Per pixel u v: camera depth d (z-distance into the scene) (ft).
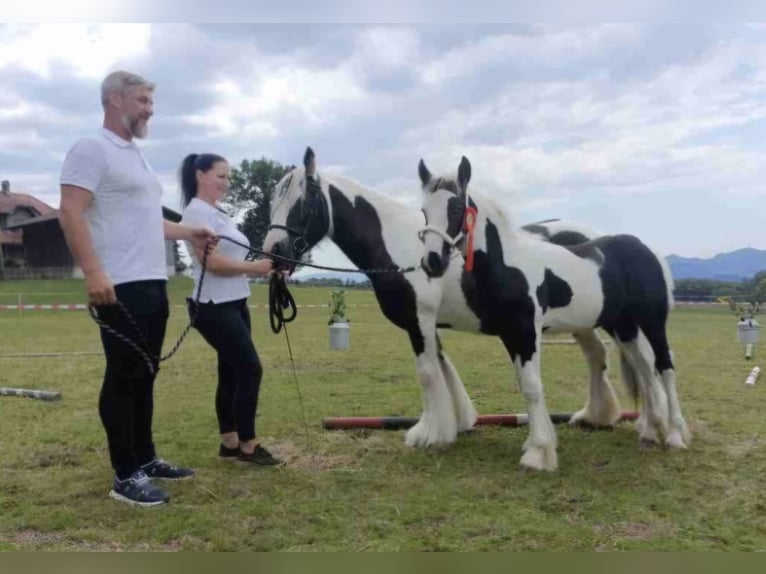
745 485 12.64
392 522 10.77
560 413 18.16
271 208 14.80
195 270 13.12
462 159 12.71
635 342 15.56
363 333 44.65
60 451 14.97
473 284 14.33
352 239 15.08
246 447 13.79
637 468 13.78
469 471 13.65
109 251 11.02
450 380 16.75
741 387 23.11
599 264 14.94
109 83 11.01
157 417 18.54
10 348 36.24
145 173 11.39
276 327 13.89
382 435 16.56
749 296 55.72
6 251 132.16
